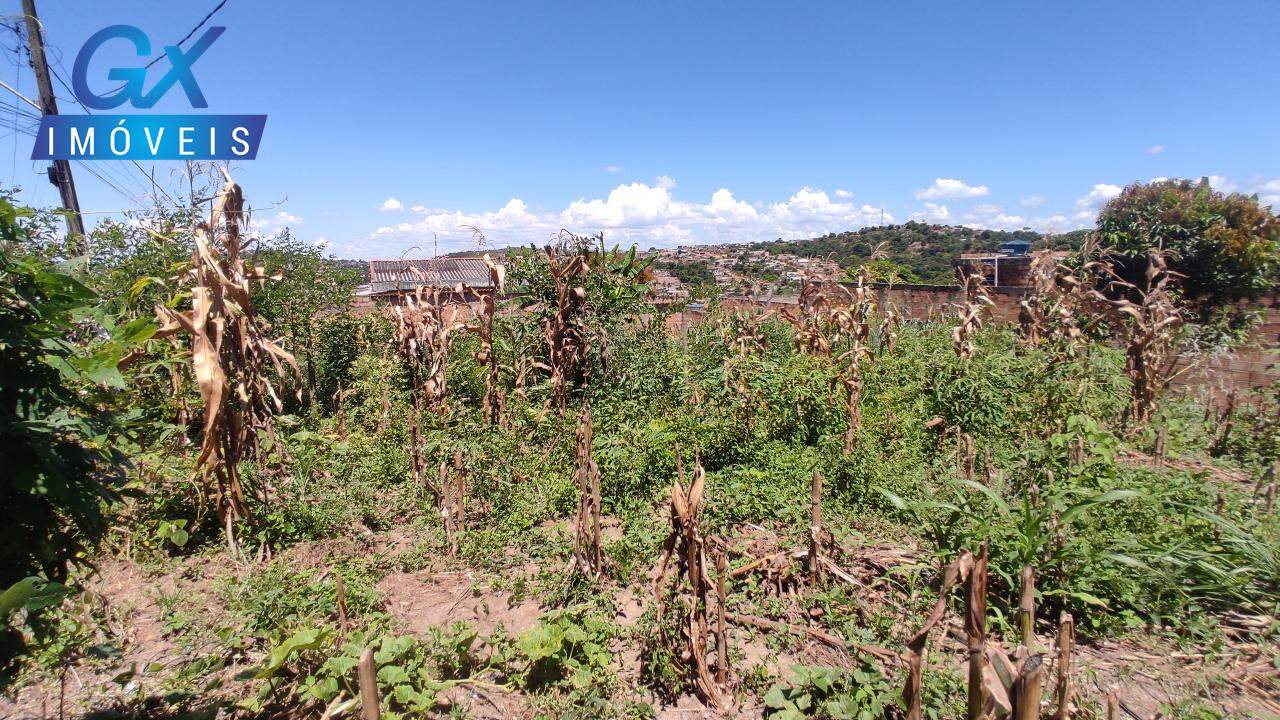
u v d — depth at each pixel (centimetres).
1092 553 382
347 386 992
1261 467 655
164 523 470
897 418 699
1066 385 718
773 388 719
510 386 889
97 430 232
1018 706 198
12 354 211
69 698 317
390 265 1603
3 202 194
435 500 575
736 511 529
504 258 928
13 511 209
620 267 927
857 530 508
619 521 549
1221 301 1119
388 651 315
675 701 332
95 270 723
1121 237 1171
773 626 380
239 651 359
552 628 344
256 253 849
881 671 329
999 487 461
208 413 430
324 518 527
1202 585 391
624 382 854
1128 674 341
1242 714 305
